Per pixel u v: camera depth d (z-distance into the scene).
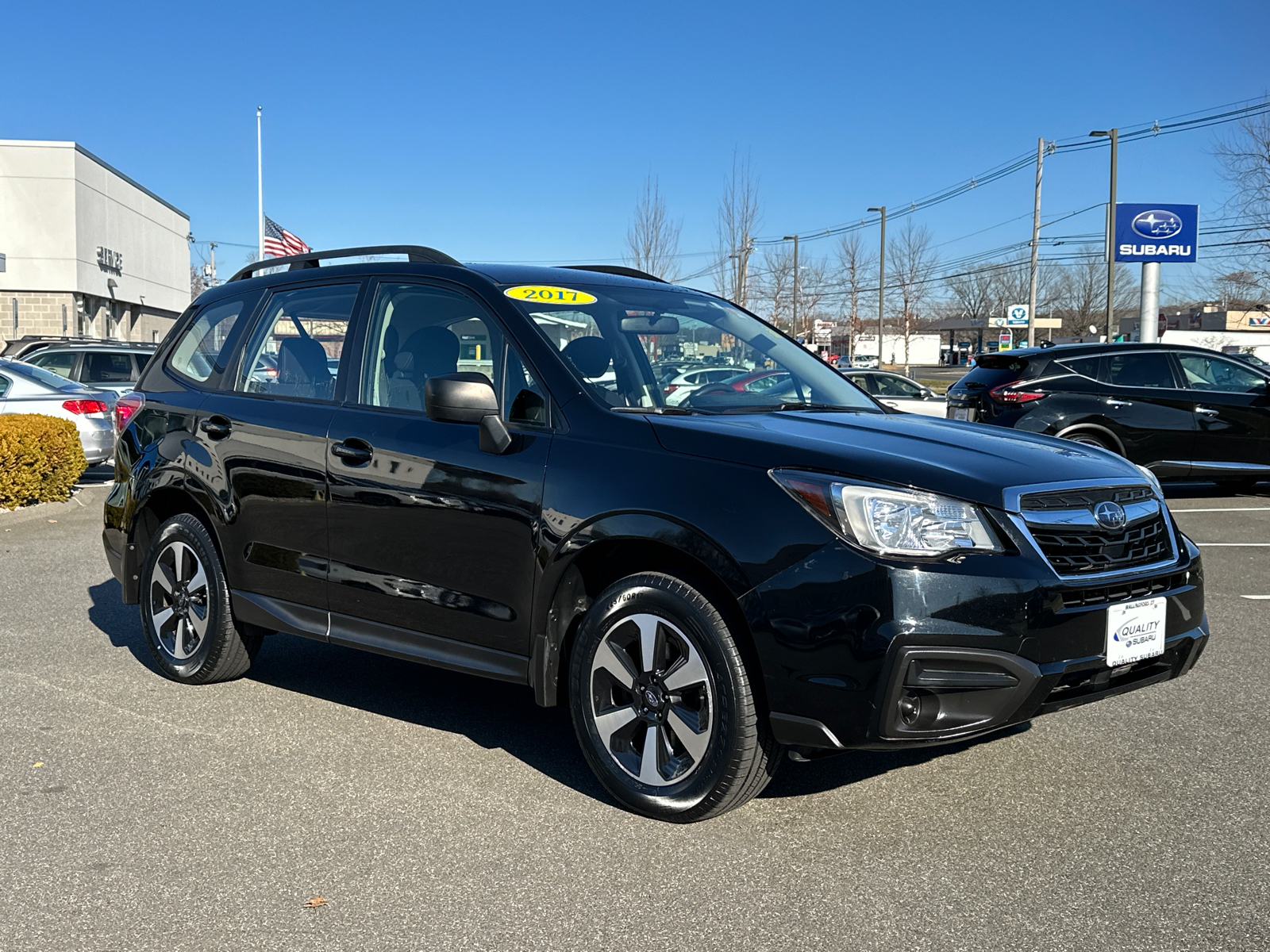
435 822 3.52
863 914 2.91
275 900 3.00
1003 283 90.25
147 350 16.22
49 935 2.81
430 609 4.03
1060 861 3.23
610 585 3.60
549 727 4.47
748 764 3.32
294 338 4.80
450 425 4.03
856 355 74.44
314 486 4.38
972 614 3.08
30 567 8.02
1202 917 2.88
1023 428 11.44
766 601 3.18
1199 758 4.11
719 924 2.86
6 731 4.39
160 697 4.86
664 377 4.13
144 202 44.44
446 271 4.38
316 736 4.34
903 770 3.98
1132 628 3.37
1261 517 10.58
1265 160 36.25
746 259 36.03
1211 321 84.12
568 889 3.06
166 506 5.21
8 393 12.66
